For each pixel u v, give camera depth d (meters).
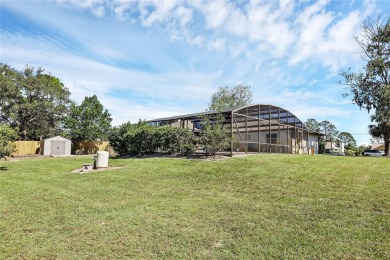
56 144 25.95
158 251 3.66
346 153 38.28
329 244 3.80
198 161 13.16
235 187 8.00
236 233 4.31
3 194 7.28
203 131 15.27
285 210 5.54
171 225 4.73
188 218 5.13
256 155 15.12
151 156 17.19
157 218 5.14
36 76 29.84
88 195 7.24
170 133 16.48
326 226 4.53
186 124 19.80
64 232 4.41
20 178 10.16
